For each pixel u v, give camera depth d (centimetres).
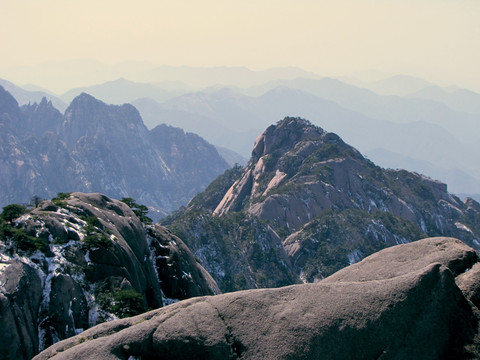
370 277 2766
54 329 4391
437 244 2838
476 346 2327
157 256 7500
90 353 2469
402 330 2367
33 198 6266
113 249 5534
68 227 5422
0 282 4091
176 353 2473
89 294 4938
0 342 3769
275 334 2422
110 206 7112
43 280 4591
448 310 2417
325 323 2409
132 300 5081
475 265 2652
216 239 16275
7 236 4706
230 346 2445
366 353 2342
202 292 8012
